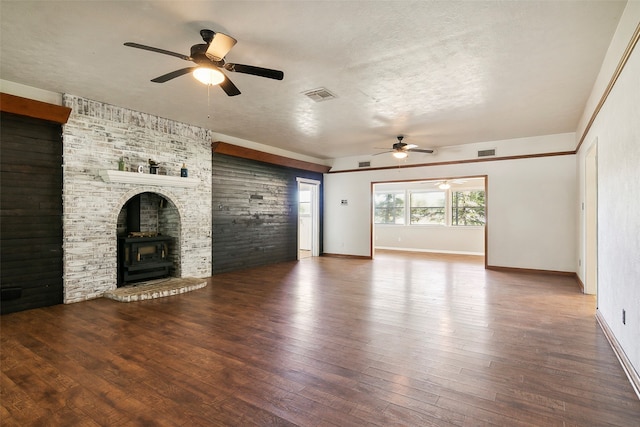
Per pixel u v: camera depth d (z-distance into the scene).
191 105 4.76
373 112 5.05
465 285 5.61
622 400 2.17
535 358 2.80
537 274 6.60
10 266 3.94
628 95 2.58
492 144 7.16
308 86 4.01
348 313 4.04
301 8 2.48
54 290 4.30
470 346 3.05
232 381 2.42
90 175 4.54
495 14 2.55
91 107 4.54
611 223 3.18
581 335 3.32
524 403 2.14
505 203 7.05
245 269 7.11
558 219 6.54
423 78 3.76
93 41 3.00
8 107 3.72
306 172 8.98
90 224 4.55
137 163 5.05
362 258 8.98
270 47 3.07
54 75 3.74
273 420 1.97
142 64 3.46
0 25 2.72
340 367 2.64
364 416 2.01
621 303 2.80
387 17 2.60
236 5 2.45
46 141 4.20
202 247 6.10
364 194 8.98
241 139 6.95
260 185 7.49
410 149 6.58
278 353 2.90
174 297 4.77
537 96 4.34
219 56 2.70
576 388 2.32
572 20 2.63
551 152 6.56
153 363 2.71
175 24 2.71
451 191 10.59
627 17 2.45
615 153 3.01
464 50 3.12
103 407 2.10
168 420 1.97
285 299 4.68
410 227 11.26
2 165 3.86
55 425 1.93
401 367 2.64
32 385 2.36
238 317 3.88
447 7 2.46
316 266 7.60
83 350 2.95
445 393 2.26
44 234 4.20
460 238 10.41
